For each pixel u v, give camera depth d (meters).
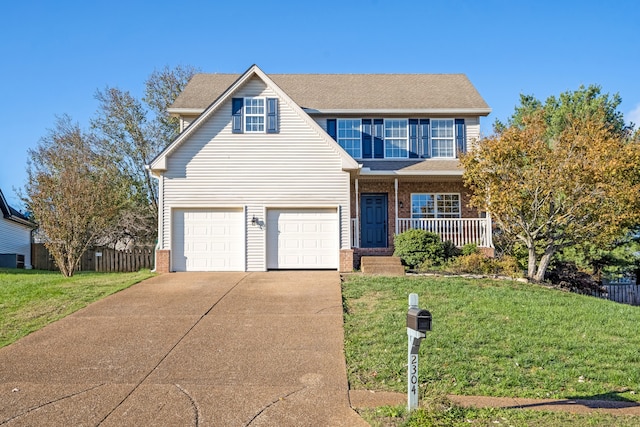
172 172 18.50
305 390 7.80
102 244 32.19
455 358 9.04
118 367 8.77
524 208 17.12
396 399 7.49
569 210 16.64
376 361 8.93
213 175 18.48
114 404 7.27
